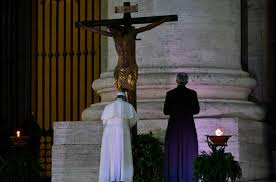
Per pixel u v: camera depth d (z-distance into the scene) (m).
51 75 26.50
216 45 20.00
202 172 15.15
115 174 15.51
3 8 26.53
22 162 17.59
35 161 17.92
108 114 15.62
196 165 15.30
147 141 16.42
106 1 25.69
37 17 26.59
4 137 25.22
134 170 16.16
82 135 19.22
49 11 27.80
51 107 26.38
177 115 16.12
